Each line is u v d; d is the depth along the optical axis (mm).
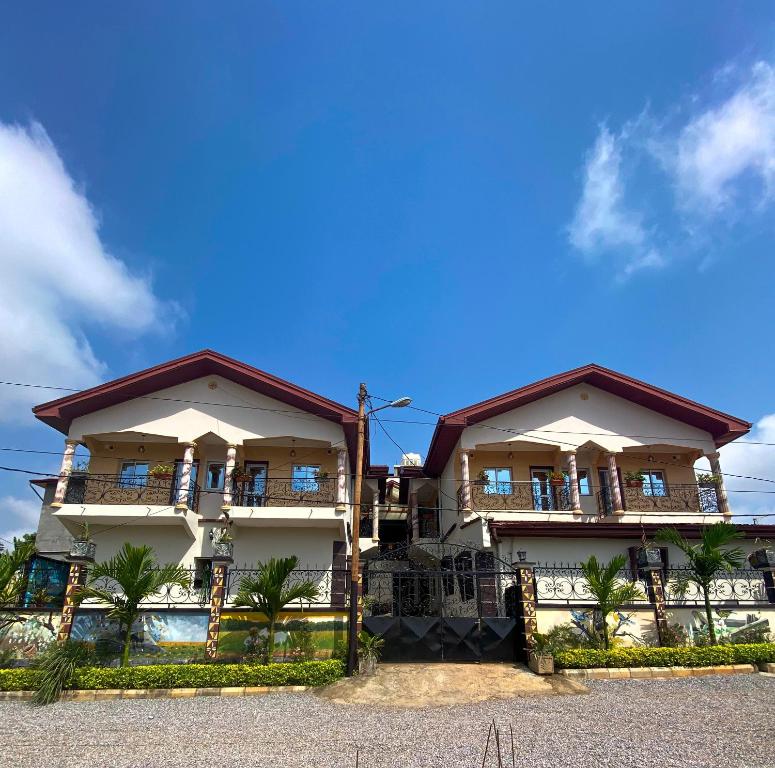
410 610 18016
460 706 11016
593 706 10773
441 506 25812
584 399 22500
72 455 20031
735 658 13602
